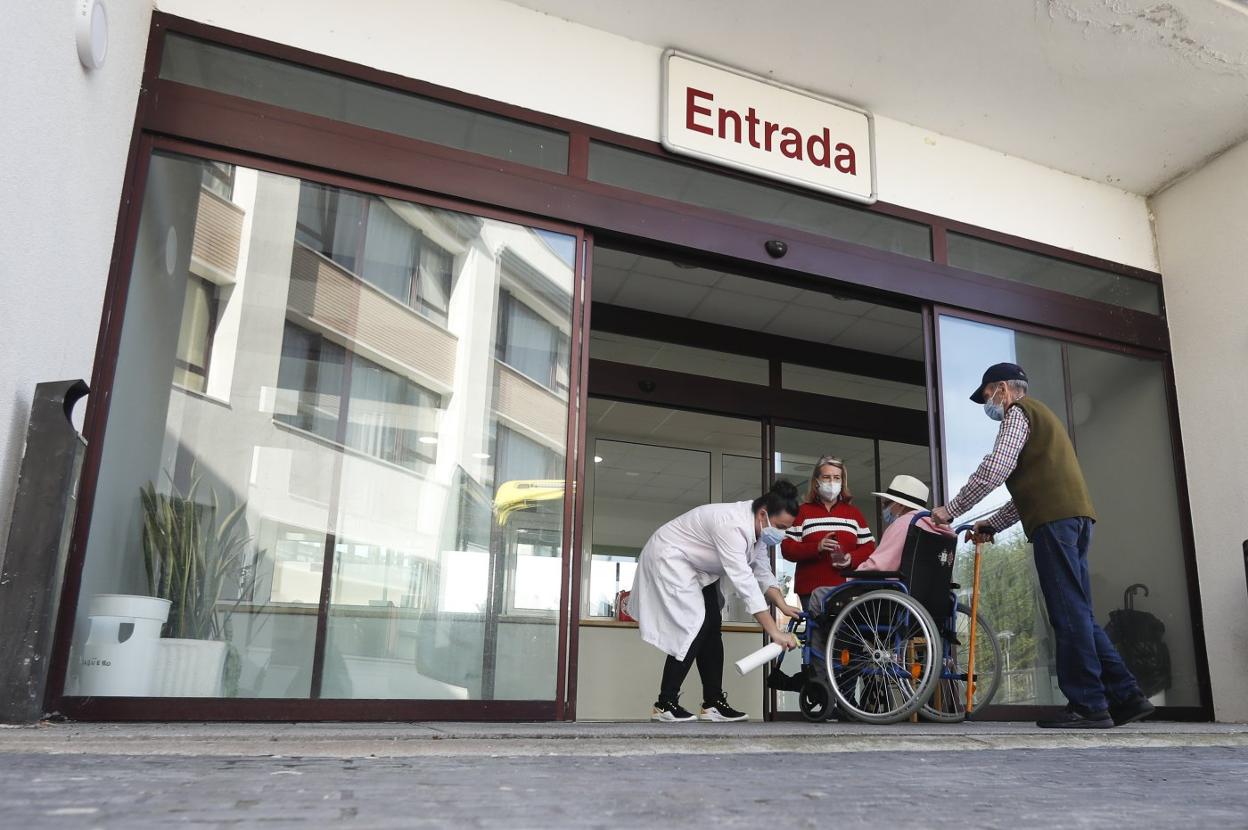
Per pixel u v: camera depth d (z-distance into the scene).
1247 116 4.34
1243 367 4.40
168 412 2.78
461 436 3.11
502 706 2.95
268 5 3.22
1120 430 4.52
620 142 3.70
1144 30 3.81
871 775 1.50
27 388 2.25
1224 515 4.40
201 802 1.02
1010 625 3.97
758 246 3.86
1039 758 1.92
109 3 2.63
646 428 6.72
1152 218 4.93
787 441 6.01
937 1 3.68
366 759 1.59
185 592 2.67
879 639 3.37
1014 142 4.54
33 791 1.06
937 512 3.29
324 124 3.18
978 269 4.39
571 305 3.44
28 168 2.19
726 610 6.02
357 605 2.83
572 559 3.18
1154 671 4.27
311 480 2.86
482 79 3.50
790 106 4.08
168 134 2.98
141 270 2.86
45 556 2.17
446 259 3.26
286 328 2.96
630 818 1.01
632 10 3.70
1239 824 1.08
